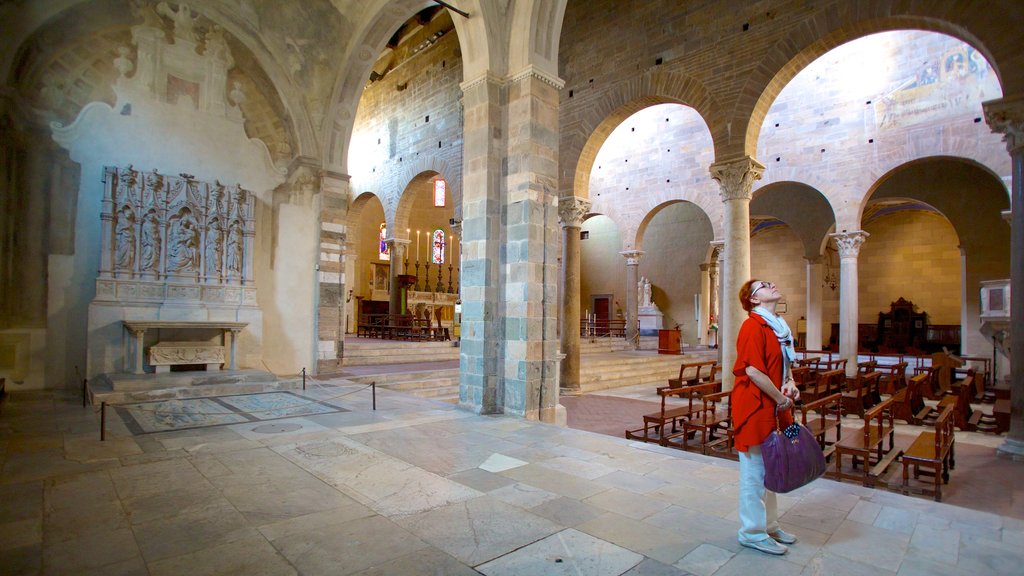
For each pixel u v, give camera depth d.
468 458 5.40
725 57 11.66
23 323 8.90
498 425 7.03
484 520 3.79
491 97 8.24
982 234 17.09
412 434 6.42
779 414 3.24
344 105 12.16
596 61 14.18
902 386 13.80
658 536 3.55
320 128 11.98
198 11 10.25
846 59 16.55
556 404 8.22
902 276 24.44
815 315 21.30
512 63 8.28
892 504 4.23
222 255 10.65
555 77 8.36
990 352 16.81
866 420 6.30
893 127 15.58
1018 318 7.50
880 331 24.33
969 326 17.25
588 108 14.24
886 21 9.42
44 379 9.04
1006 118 7.47
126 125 9.88
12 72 8.65
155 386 8.72
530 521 3.78
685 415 8.74
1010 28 7.68
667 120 21.53
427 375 12.19
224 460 5.19
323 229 12.05
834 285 26.53
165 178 10.11
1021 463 7.52
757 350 3.24
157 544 3.31
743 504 3.40
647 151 22.11
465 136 8.59
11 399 8.20
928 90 15.04
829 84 16.81
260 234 11.41
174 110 10.38
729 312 11.48
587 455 5.55
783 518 3.92
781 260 27.28
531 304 7.86
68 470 4.79
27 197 8.97
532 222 7.96
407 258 30.20
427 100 20.72
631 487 4.55
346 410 7.92
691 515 3.93
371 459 5.30
